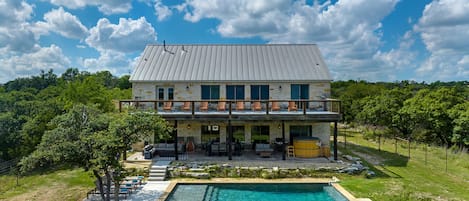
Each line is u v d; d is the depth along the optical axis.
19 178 19.64
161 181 17.81
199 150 23.31
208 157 20.97
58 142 11.94
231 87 23.70
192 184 17.64
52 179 18.84
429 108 31.73
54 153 11.60
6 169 21.52
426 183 17.06
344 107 47.94
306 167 19.16
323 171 18.98
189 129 23.58
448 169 20.42
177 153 20.47
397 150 27.19
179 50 27.02
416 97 36.53
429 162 22.45
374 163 21.89
